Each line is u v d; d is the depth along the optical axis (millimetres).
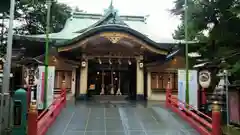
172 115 13336
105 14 22219
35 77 13156
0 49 24484
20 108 8695
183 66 21516
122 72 23266
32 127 8438
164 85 21625
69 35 23266
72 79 20906
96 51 20781
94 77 22969
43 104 12914
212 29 13469
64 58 20656
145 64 21375
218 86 14195
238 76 12469
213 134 9500
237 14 11234
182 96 13922
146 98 21391
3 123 8016
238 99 11711
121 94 22969
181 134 10195
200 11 13344
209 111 13727
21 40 21609
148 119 12438
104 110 14266
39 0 26438
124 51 20953
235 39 12664
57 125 11117
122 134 9977
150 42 19516
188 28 14266
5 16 24734
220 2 12453
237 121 11742
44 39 21562
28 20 28562
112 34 18797
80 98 20312
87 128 10719
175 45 21703
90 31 18672
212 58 14367
